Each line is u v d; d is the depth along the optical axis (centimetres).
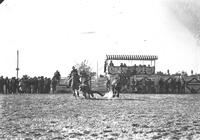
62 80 4631
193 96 3862
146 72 4853
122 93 4519
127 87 4650
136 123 1606
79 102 2831
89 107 2392
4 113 2011
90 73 4731
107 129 1438
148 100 3139
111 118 1791
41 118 1784
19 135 1298
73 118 1788
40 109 2244
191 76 4766
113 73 4794
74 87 3428
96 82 4772
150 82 4656
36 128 1463
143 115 1933
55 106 2467
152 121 1683
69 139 1227
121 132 1368
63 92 4588
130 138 1243
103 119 1750
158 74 4803
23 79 4378
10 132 1362
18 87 4334
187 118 1819
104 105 2556
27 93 4347
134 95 4019
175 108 2384
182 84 4669
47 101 2928
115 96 3725
